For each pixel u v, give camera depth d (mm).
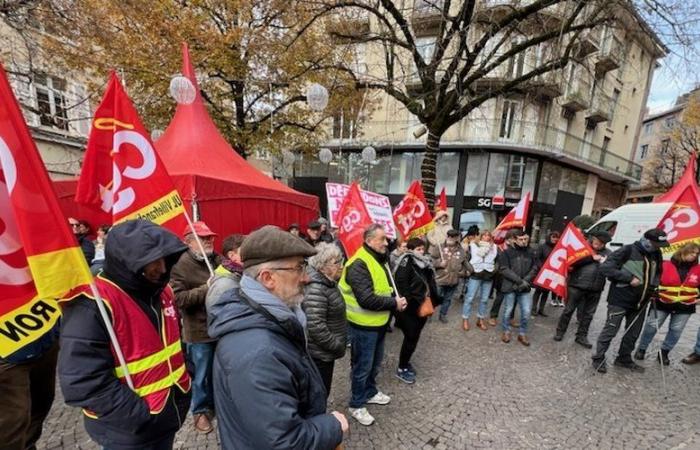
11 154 1377
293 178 19656
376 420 2842
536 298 6195
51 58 7730
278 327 1158
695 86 5551
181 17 8727
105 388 1385
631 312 3844
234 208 5340
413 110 7566
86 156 2523
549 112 15508
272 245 1212
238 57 9398
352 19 7863
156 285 1616
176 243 1563
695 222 3822
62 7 6453
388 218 5633
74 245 1438
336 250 2295
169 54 8594
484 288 5121
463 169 15852
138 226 1544
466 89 7023
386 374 3631
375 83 8375
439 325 5277
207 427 2627
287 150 11312
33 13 6188
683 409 3152
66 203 4891
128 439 1505
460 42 6602
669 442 2703
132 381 1507
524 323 4551
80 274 1434
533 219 16828
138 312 1562
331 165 18547
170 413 1655
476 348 4402
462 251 5258
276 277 1232
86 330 1376
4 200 1503
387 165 17203
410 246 3436
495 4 6492
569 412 3057
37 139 10555
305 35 9344
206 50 8906
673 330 4000
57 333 1930
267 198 6113
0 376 1620
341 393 3248
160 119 9797
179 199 2773
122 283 1531
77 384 1340
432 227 5328
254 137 10711
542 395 3320
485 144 15039
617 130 21031
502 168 15734
